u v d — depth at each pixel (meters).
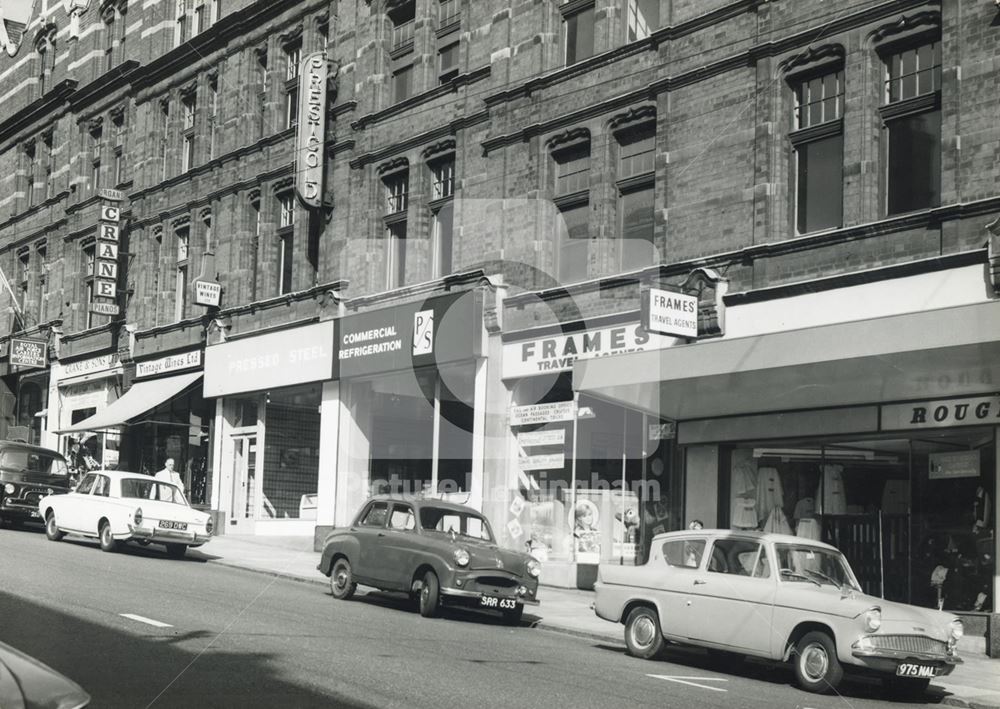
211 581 14.27
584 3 18.05
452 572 11.69
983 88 13.14
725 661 12.01
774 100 15.46
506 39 17.91
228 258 26.41
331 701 7.00
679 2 16.80
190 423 27.28
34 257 37.53
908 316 12.61
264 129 25.50
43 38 38.34
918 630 10.16
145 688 7.12
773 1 15.61
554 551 12.40
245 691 7.14
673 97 16.64
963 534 13.23
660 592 11.53
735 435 14.91
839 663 10.08
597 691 8.45
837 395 13.95
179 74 29.80
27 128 38.62
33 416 36.94
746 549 11.16
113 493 20.06
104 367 32.09
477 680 8.27
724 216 15.83
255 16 26.19
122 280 31.91
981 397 13.02
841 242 14.33
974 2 13.30
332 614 11.45
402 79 14.98
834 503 14.45
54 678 3.66
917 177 14.00
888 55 14.51
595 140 17.47
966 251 12.92
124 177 32.53
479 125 17.11
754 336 13.80
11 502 23.58
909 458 13.83
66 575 14.10
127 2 33.12
